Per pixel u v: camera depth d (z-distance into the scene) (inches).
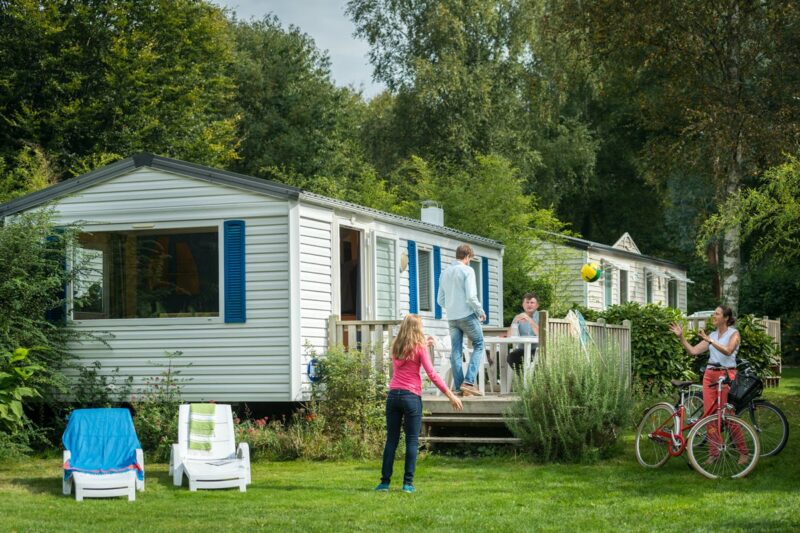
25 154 984.9
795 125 924.0
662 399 637.9
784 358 1282.0
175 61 1237.7
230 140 1355.8
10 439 504.4
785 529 299.1
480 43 1470.2
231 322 539.2
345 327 564.4
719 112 931.3
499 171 1100.5
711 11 957.8
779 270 1296.8
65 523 316.8
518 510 337.4
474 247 788.0
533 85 1328.7
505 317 1025.5
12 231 529.0
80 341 561.0
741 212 687.1
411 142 1470.2
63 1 1155.3
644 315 713.0
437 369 621.9
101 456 404.8
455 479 417.4
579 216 1829.5
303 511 338.3
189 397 544.4
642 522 314.0
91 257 569.3
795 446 479.8
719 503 347.3
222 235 544.4
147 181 560.4
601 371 482.6
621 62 1031.0
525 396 477.1
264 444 508.7
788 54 954.7
